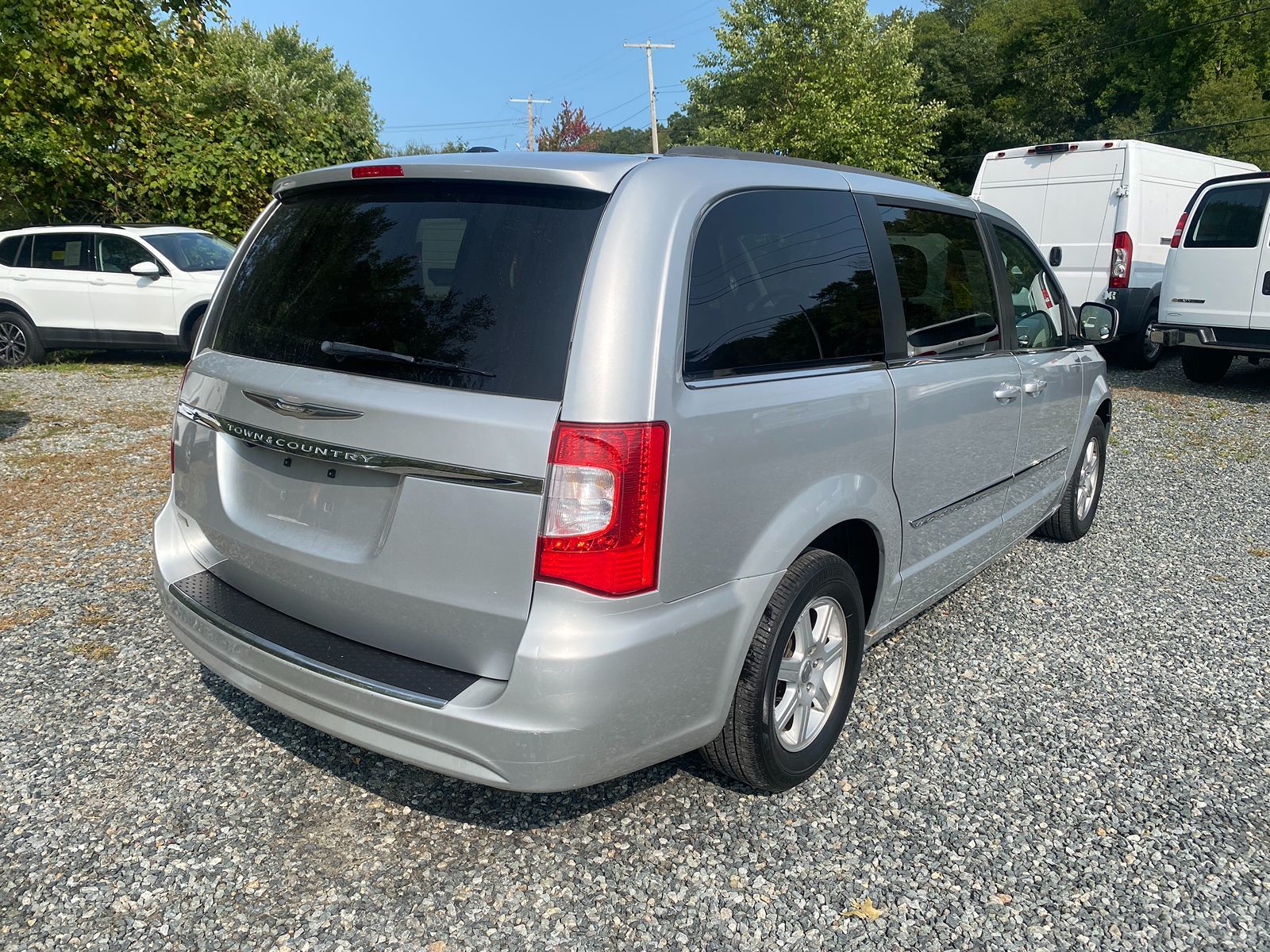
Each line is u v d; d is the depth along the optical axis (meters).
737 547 2.42
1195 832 2.74
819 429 2.64
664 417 2.17
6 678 3.52
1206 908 2.43
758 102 30.47
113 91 12.60
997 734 3.27
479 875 2.49
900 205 3.29
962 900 2.44
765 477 2.46
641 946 2.26
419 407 2.19
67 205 14.00
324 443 2.35
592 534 2.09
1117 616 4.33
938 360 3.31
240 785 2.87
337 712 2.32
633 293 2.17
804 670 2.79
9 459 6.92
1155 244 11.37
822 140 27.67
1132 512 6.05
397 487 2.26
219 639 2.58
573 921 2.33
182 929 2.28
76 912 2.32
